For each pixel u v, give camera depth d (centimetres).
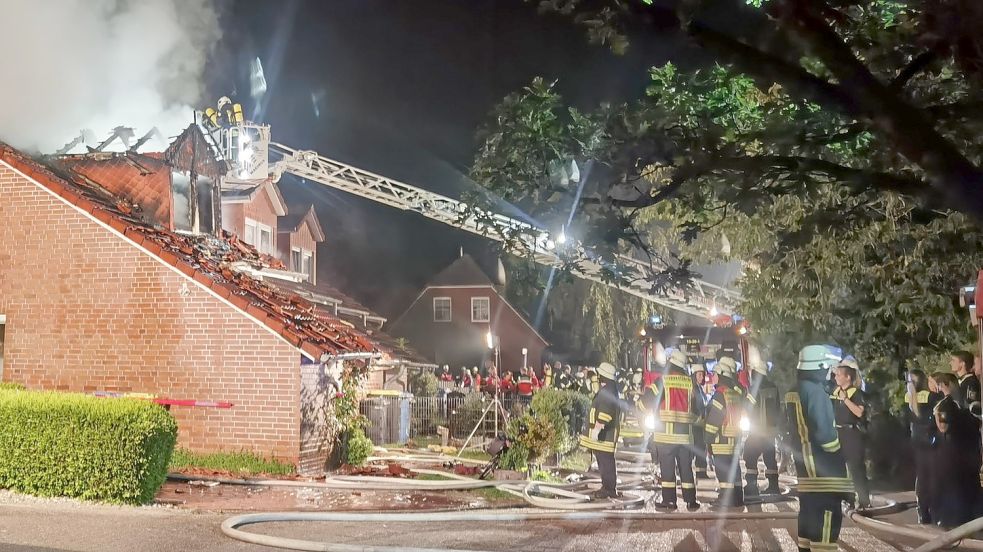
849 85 562
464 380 3114
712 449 1207
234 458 1310
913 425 1030
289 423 1310
